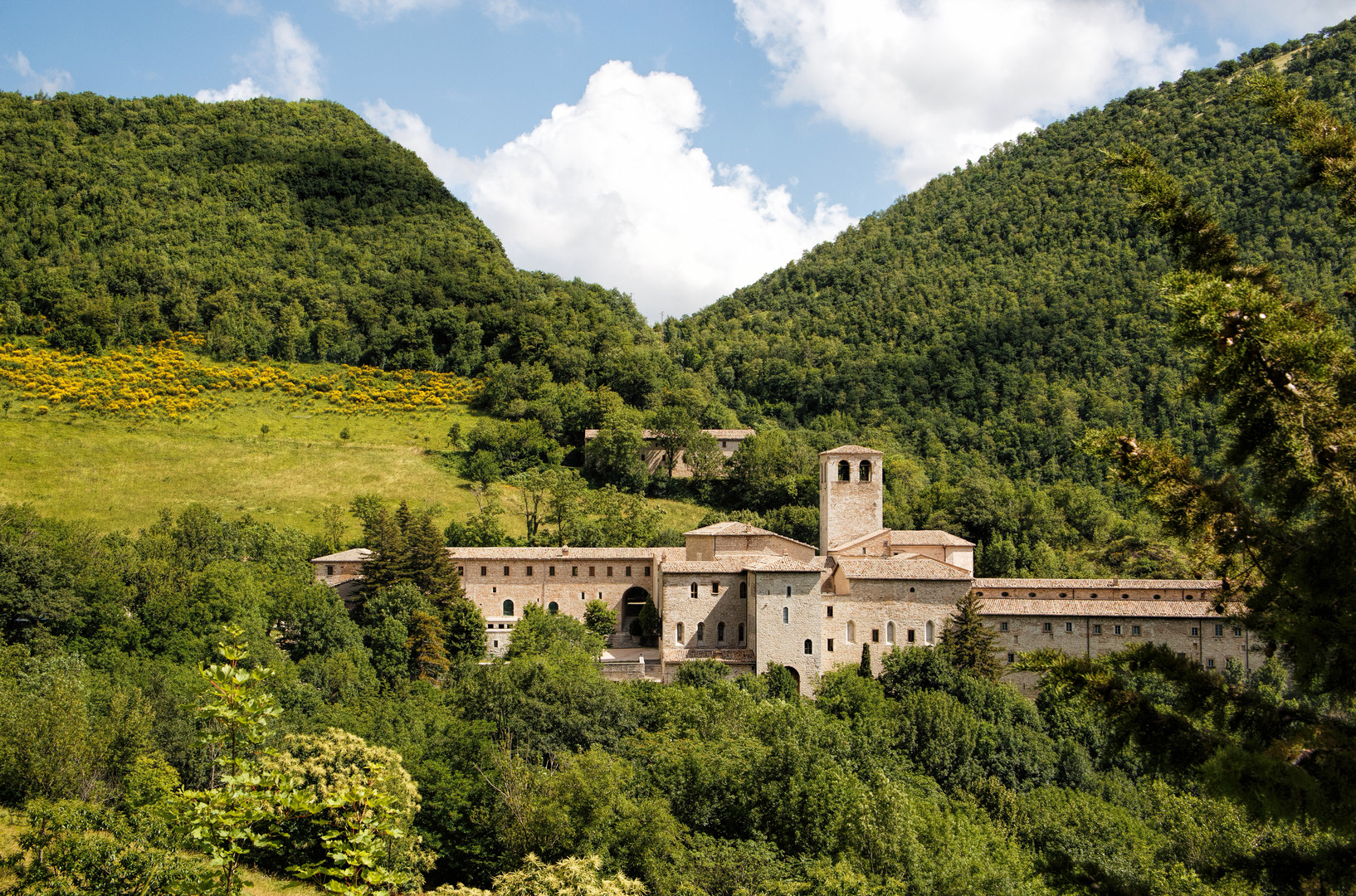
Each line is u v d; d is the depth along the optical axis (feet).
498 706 194.90
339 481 456.04
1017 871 154.81
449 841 156.46
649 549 317.42
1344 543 51.08
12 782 138.00
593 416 530.68
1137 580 293.84
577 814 148.46
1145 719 56.44
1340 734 52.60
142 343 612.70
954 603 265.54
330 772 137.90
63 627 227.40
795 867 151.23
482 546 358.84
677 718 200.75
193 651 228.22
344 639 250.78
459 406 583.17
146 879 78.59
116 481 419.95
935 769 209.87
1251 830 143.95
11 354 545.44
